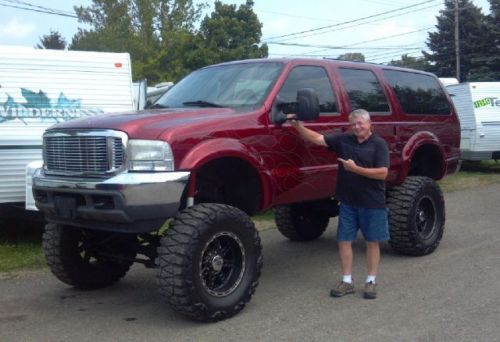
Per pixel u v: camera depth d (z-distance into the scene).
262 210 5.70
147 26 41.47
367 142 5.67
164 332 4.89
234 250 5.19
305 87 6.23
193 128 5.02
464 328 4.82
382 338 4.64
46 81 8.41
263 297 5.80
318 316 5.21
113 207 4.71
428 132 7.68
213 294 4.98
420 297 5.67
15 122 8.17
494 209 10.98
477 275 6.39
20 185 8.24
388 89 7.29
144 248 5.76
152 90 14.07
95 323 5.17
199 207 4.98
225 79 6.22
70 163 5.09
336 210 7.73
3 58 8.09
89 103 8.74
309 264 7.18
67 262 5.90
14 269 7.08
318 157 6.15
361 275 6.58
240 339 4.69
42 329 5.04
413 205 7.07
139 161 4.76
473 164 19.34
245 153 5.34
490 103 17.27
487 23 40.38
